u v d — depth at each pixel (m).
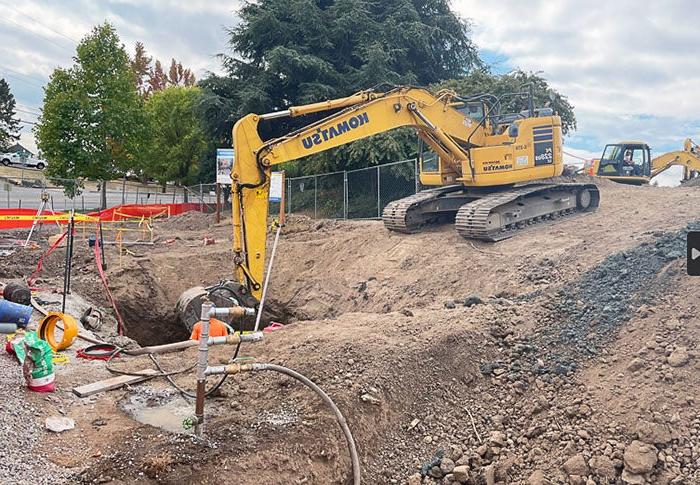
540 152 13.55
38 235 20.23
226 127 31.17
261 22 30.02
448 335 7.18
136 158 30.67
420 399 6.32
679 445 5.07
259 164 10.17
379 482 5.38
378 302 11.68
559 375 6.42
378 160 24.47
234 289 9.94
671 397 5.49
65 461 4.41
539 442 5.61
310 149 10.91
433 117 13.04
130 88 29.81
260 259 10.12
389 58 29.00
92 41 28.83
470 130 13.78
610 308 7.33
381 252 13.88
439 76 33.62
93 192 46.19
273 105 30.84
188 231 23.77
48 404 5.39
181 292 14.12
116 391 5.95
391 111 12.29
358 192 25.95
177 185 42.47
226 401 5.80
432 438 5.90
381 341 7.05
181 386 6.14
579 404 5.87
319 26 30.30
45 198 17.78
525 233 12.80
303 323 8.54
